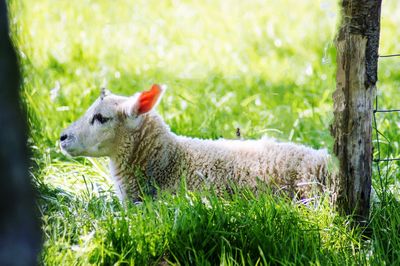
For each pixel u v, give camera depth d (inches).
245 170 424.8
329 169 396.8
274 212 372.2
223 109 605.3
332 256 357.4
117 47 798.5
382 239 372.2
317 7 957.8
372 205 397.1
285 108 616.1
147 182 438.9
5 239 220.2
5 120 220.5
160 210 375.6
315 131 548.7
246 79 713.0
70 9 905.5
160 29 880.3
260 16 946.1
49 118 557.3
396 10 930.7
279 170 420.2
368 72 369.7
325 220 380.5
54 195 421.7
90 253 349.7
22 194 223.0
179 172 433.7
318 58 770.8
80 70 705.0
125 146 438.6
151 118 440.8
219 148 437.4
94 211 395.9
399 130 536.7
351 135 376.5
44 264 329.1
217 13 963.3
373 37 367.6
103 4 952.3
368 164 380.5
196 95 639.8
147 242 357.7
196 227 363.3
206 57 789.2
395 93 650.8
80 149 441.4
